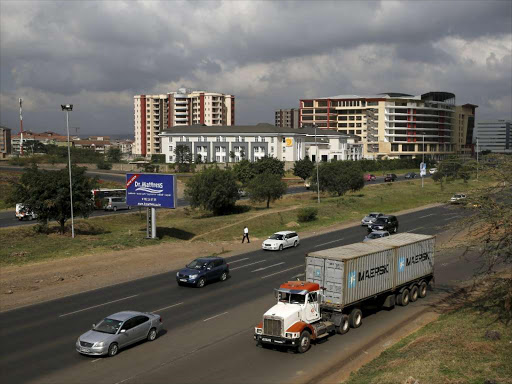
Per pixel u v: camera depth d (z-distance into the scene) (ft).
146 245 158.20
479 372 57.98
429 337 72.08
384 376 57.72
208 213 247.50
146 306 92.17
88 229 197.67
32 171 174.09
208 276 108.99
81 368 63.52
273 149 517.55
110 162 522.88
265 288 106.01
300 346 69.10
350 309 80.18
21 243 150.92
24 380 59.62
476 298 95.45
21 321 82.94
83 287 106.93
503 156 81.25
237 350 70.54
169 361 66.23
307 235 183.93
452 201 85.97
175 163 501.15
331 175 290.76
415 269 95.86
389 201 284.20
